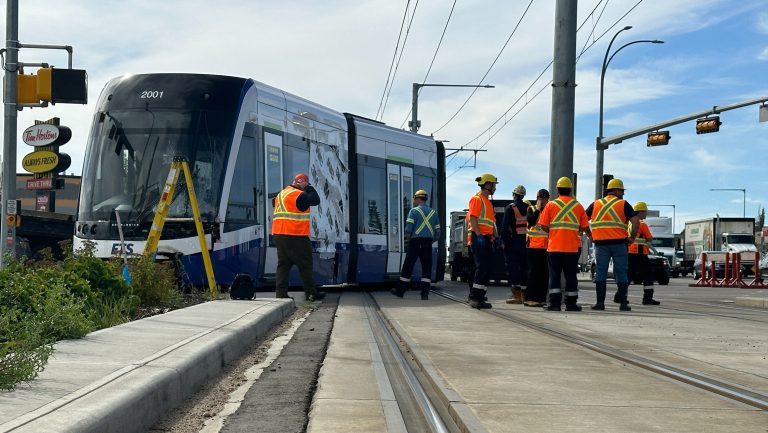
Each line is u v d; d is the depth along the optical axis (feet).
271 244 51.49
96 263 32.60
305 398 18.49
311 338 29.71
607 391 19.04
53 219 68.39
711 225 179.11
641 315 41.65
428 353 25.21
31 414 13.03
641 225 51.70
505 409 16.89
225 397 18.65
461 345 27.35
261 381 20.65
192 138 46.98
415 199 54.44
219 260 46.52
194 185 46.32
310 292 45.93
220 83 48.98
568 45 49.78
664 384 20.08
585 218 44.14
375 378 21.06
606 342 28.71
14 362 15.67
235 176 47.93
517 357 24.47
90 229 46.55
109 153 47.37
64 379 16.06
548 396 18.34
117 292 32.65
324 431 15.38
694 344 28.68
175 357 19.13
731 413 16.81
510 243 50.19
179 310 32.27
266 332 31.14
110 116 48.01
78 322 22.66
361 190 63.62
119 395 14.61
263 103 51.39
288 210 44.47
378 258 65.31
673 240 160.15
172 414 16.78
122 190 46.73
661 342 29.14
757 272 96.27
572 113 49.83
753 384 20.22
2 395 14.49
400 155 69.26
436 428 15.66
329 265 58.80
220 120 47.85
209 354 20.84
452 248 102.42
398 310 42.80
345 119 62.69
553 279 44.04
